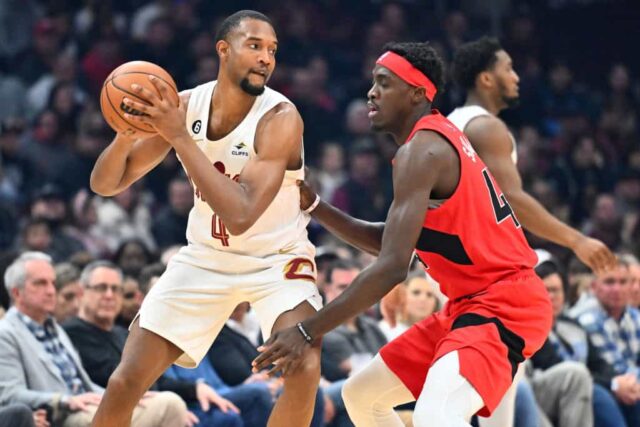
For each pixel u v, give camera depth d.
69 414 10.09
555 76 24.27
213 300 8.01
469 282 7.77
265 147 7.57
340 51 23.86
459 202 7.64
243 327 11.97
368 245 8.62
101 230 17.48
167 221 17.69
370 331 12.25
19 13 22.44
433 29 23.98
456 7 25.22
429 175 7.53
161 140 8.12
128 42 22.05
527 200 9.62
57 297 11.86
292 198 8.07
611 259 9.55
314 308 7.92
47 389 10.45
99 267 11.25
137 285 11.80
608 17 25.75
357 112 21.50
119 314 11.83
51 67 21.62
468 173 7.68
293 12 23.61
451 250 7.73
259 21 7.73
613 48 25.72
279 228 8.02
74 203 17.78
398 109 8.03
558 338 12.80
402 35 23.80
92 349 11.12
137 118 7.27
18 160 19.12
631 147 23.66
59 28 21.94
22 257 10.73
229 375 11.41
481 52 10.29
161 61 21.84
